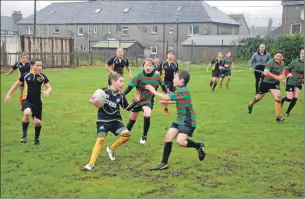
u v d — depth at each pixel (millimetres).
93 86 19359
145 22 57062
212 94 16578
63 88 18453
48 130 9562
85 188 5793
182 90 6555
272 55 37375
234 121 10656
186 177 6250
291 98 10992
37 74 8070
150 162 7012
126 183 5996
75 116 11445
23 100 8086
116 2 61969
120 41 53125
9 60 31016
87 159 7184
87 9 62312
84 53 37594
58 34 62219
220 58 17359
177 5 58344
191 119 6613
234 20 62500
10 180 6109
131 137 8797
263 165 6828
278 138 8727
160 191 5676
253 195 5512
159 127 9891
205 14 55906
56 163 6941
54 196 5527
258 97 11266
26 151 7676
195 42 50281
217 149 7824
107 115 6953
